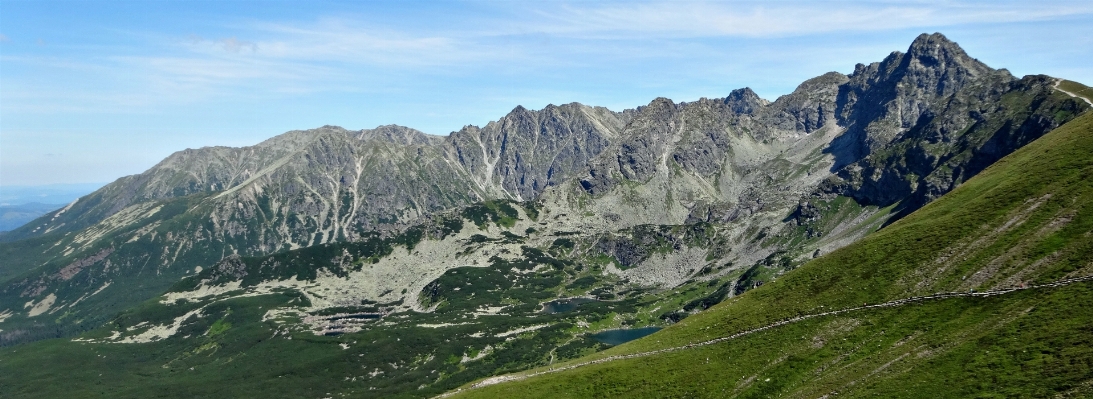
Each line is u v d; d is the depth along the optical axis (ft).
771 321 474.49
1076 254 353.31
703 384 413.80
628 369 476.95
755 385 387.14
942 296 391.04
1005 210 444.14
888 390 315.99
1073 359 267.18
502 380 550.36
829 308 447.42
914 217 544.21
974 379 291.79
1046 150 519.19
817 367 378.73
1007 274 373.81
